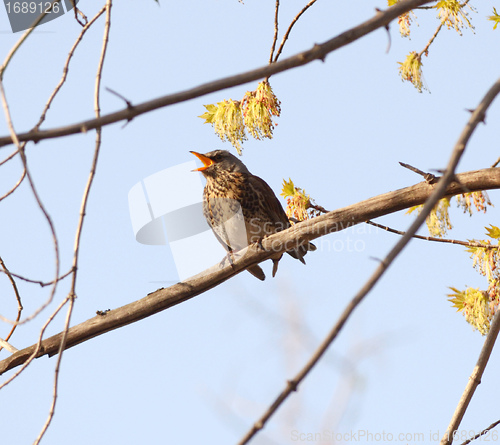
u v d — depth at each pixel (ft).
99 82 20.98
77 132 16.61
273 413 14.53
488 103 16.14
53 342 35.17
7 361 34.86
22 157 18.69
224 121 35.17
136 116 16.84
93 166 20.51
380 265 14.74
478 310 35.68
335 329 14.51
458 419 29.91
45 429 21.08
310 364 14.51
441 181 15.42
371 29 17.72
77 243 20.98
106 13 21.36
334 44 17.56
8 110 17.61
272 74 17.38
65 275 21.21
